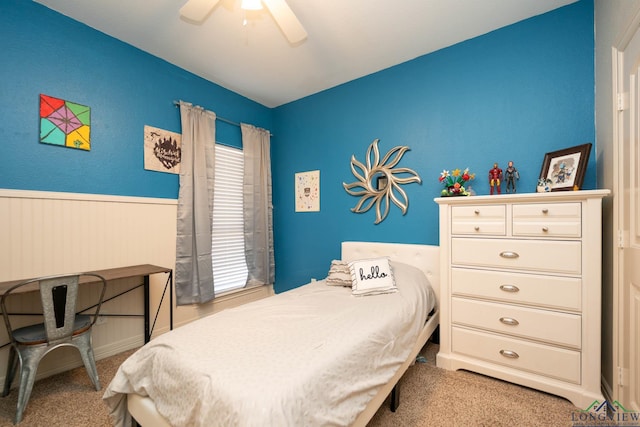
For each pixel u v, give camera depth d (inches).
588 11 79.4
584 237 64.7
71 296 67.3
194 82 118.3
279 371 41.7
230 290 130.6
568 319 66.4
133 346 98.3
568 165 75.1
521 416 61.7
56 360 81.8
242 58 107.7
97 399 69.9
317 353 47.2
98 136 91.0
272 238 150.6
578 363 65.3
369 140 121.3
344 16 85.2
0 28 74.0
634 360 54.7
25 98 77.7
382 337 58.4
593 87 78.8
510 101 90.6
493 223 75.9
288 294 85.8
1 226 73.4
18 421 61.1
